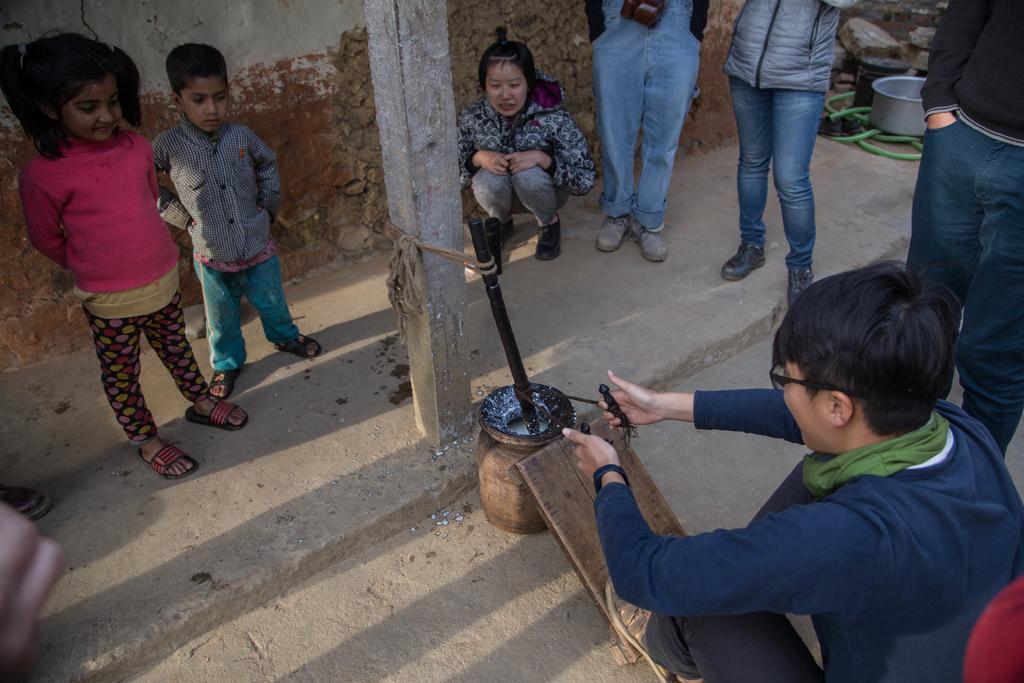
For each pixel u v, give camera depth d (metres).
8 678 0.60
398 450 2.74
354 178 3.78
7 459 2.72
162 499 2.56
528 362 3.18
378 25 1.99
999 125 2.13
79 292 2.31
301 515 2.50
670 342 3.29
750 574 1.28
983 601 1.29
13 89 2.04
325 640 2.25
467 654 2.22
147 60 3.03
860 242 4.04
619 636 2.11
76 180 2.16
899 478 1.29
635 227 3.96
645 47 3.44
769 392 1.88
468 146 3.70
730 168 4.87
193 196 2.66
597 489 1.73
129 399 2.53
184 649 2.22
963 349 2.42
